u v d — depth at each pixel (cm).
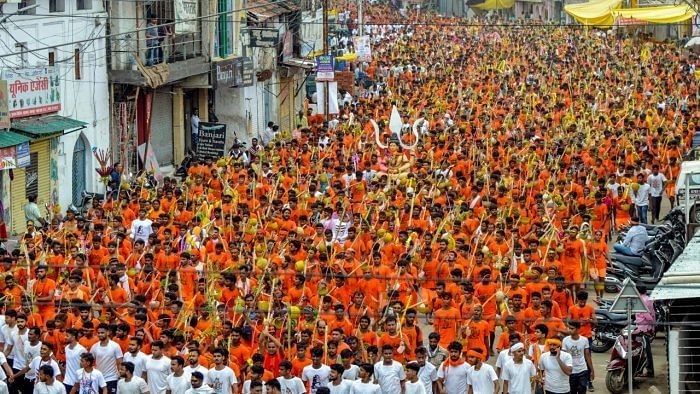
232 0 6838
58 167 5197
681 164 4547
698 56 10525
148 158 5972
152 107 6338
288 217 4209
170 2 6003
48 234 3841
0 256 3578
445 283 3366
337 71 8581
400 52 10838
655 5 11106
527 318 3081
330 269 3494
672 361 2741
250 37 7200
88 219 4272
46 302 3203
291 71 8338
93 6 5491
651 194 4962
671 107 7238
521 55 10931
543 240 3797
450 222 4075
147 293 3444
